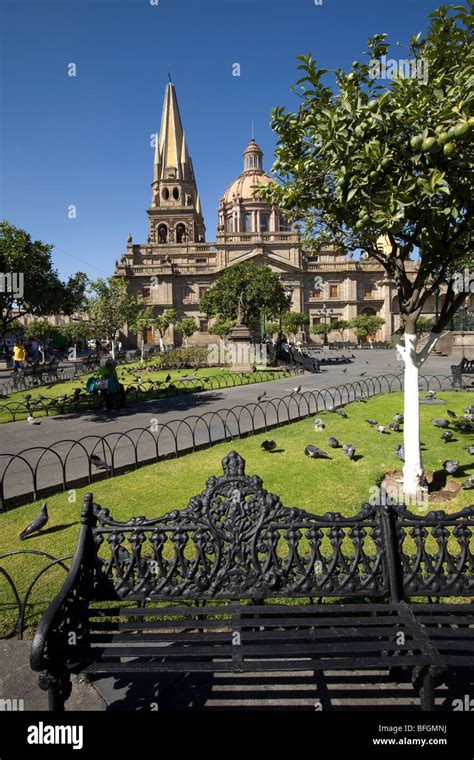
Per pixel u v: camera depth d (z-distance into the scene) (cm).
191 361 2792
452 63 449
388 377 1888
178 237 6906
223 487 269
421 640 224
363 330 5922
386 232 493
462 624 243
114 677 261
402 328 650
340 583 257
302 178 568
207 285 6350
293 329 5525
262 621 243
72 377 2153
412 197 425
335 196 552
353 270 6397
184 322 4938
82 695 250
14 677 270
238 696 244
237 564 261
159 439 857
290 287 4050
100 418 1085
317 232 691
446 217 468
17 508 534
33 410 1187
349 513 492
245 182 7231
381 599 324
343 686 249
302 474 630
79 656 218
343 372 2183
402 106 442
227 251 6266
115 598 255
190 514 264
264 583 258
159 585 255
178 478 627
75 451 780
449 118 398
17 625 317
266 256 6153
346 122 457
